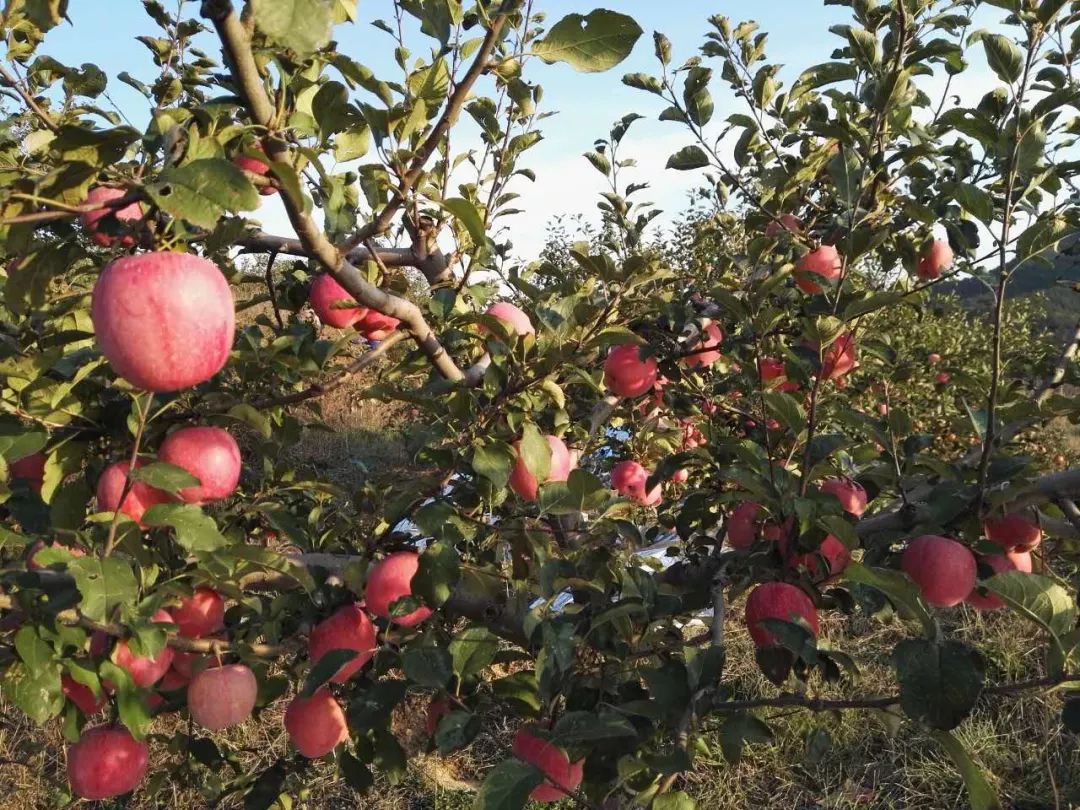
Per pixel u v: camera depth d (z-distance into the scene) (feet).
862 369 7.45
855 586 2.92
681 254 8.79
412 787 6.65
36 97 3.29
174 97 3.77
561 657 2.56
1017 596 2.23
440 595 2.84
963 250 3.01
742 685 7.24
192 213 1.77
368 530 3.48
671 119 4.66
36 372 2.68
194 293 2.10
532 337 3.22
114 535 2.56
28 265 2.16
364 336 3.86
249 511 3.44
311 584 2.91
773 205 4.80
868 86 3.75
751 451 2.97
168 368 2.10
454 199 2.13
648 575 2.96
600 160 5.29
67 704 2.95
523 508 3.71
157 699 3.28
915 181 4.20
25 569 2.64
